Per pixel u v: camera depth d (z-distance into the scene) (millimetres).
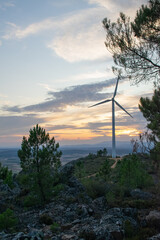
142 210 13945
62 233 10695
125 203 15453
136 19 13570
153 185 23531
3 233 10102
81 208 14492
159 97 21359
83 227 10859
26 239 8930
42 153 18000
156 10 12719
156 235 8836
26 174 18156
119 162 51281
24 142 18266
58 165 19031
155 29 13375
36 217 13969
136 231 10062
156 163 18828
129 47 14227
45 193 17469
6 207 16578
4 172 32062
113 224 10242
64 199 17594
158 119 18672
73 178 23062
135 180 24688
